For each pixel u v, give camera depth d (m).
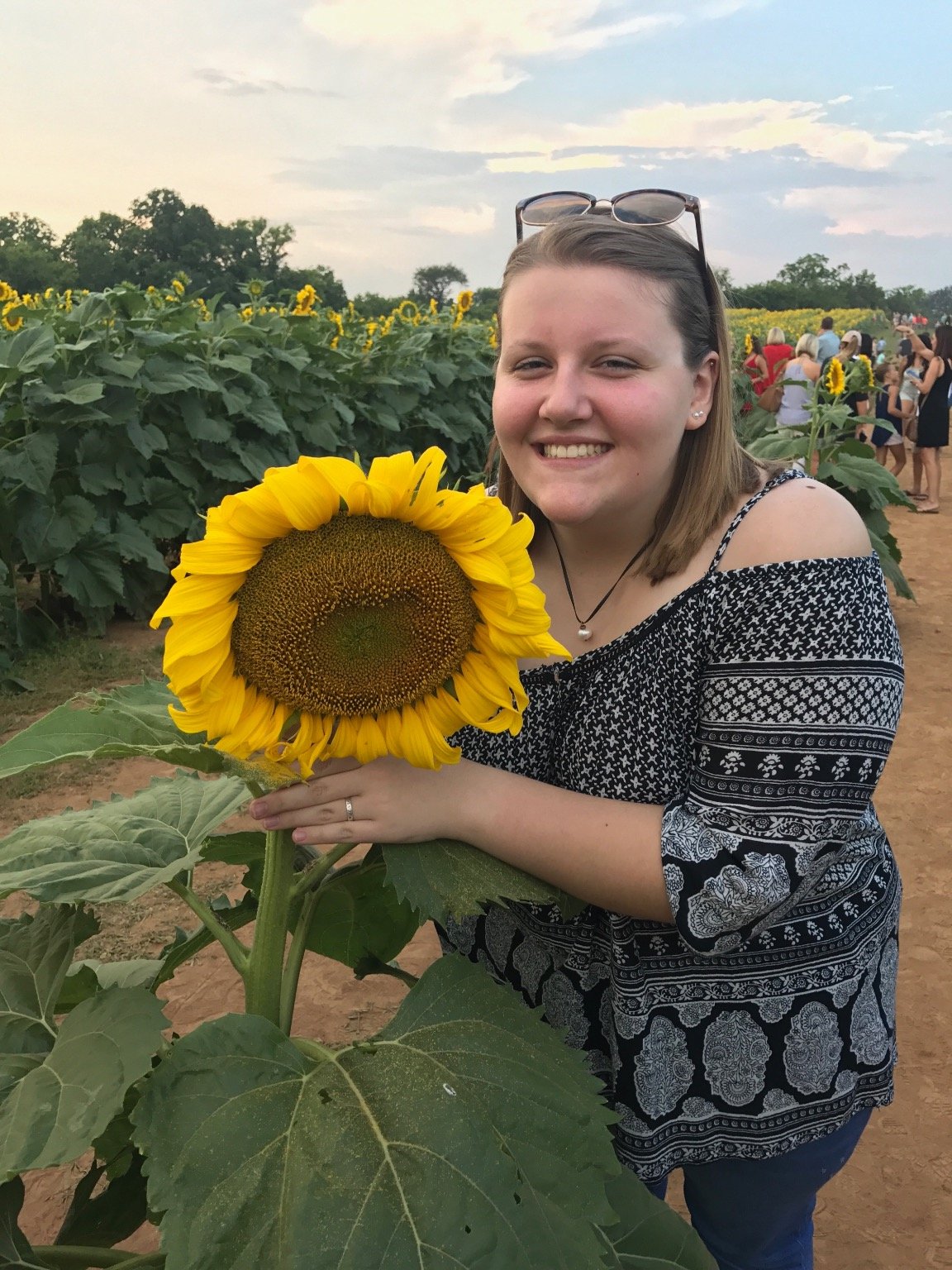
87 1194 1.92
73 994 1.94
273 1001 1.62
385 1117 1.39
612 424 1.57
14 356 7.66
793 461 1.80
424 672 1.37
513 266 1.63
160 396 8.68
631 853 1.54
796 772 1.52
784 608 1.54
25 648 7.50
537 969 1.88
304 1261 1.24
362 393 11.43
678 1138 1.77
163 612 1.27
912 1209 2.99
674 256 1.61
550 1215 1.34
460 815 1.51
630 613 1.70
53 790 5.45
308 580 1.29
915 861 4.88
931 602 9.39
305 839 1.49
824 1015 1.74
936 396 13.96
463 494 1.32
